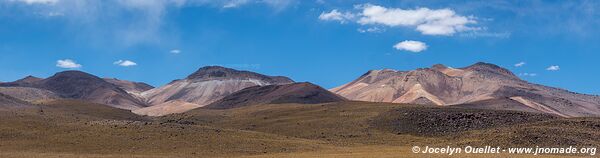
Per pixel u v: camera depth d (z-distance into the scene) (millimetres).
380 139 139625
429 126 155375
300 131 157125
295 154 101312
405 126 155625
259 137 126562
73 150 108938
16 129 121125
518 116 161750
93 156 100438
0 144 110750
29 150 107438
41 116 139625
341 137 144500
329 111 184000
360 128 155125
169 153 107500
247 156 100750
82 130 125062
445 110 167750
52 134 120438
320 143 126688
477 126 153875
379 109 177500
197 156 104000
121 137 119062
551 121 127438
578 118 131500
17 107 164375
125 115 195500
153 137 119500
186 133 124250
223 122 188125
